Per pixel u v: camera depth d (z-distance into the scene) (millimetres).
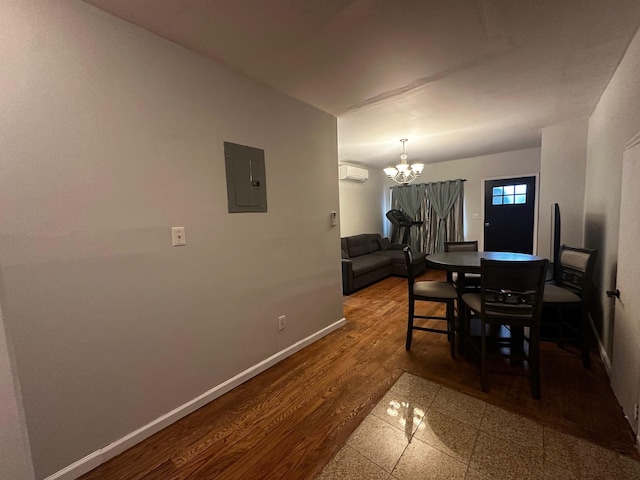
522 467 1353
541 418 1660
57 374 1316
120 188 1481
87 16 1345
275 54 1820
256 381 2158
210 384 1941
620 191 1938
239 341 2119
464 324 2490
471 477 1314
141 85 1542
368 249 5996
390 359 2412
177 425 1719
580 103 2760
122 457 1497
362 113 2908
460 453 1447
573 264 2311
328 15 1475
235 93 2023
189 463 1457
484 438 1535
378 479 1326
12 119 1167
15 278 1197
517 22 1569
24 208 1207
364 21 1531
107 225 1442
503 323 1873
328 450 1505
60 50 1272
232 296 2059
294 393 1997
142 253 1578
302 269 2643
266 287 2311
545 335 2572
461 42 1743
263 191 2250
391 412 1766
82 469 1394
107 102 1422
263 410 1833
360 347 2648
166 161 1662
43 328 1272
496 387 1976
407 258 2492
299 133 2561
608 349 2105
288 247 2492
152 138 1597
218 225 1947
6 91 1149
